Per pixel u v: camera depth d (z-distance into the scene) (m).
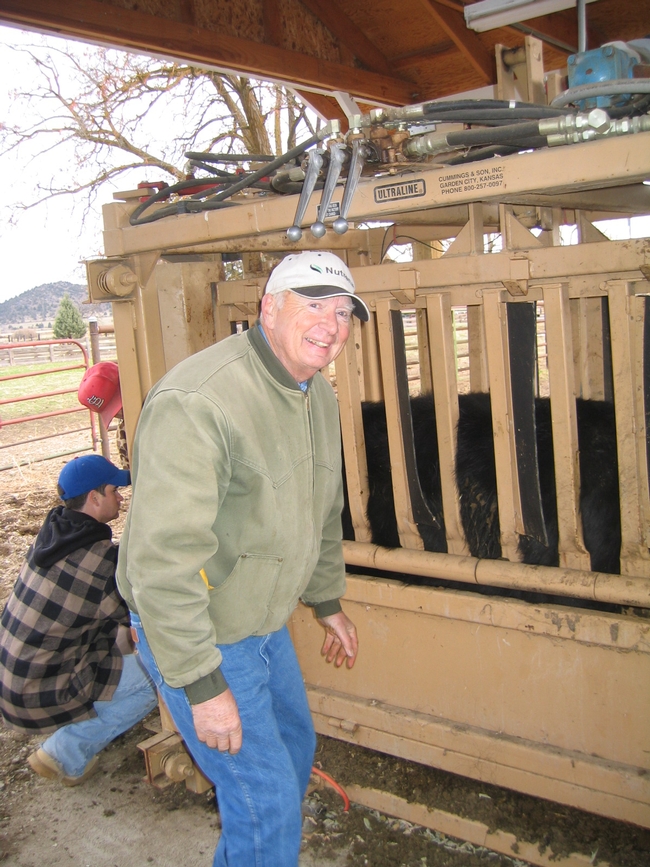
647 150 1.43
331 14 4.58
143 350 2.27
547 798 1.93
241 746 1.51
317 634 2.29
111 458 7.73
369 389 3.02
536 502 1.89
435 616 2.04
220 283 2.36
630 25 4.29
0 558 4.79
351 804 2.25
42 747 2.48
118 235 2.21
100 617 2.45
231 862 1.59
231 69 4.03
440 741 2.08
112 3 3.24
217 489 1.39
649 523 1.73
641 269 1.62
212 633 1.42
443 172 1.65
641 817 1.80
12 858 2.17
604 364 2.62
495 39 4.61
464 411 2.25
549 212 2.71
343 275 1.47
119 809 2.37
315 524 1.66
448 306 1.94
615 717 1.82
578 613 1.80
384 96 5.05
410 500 2.10
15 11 2.87
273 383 1.49
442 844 2.07
